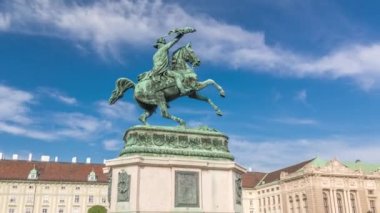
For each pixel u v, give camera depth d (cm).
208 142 1265
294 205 7588
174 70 1343
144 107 1309
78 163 8088
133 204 1108
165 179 1159
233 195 1203
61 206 7575
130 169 1146
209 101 1353
